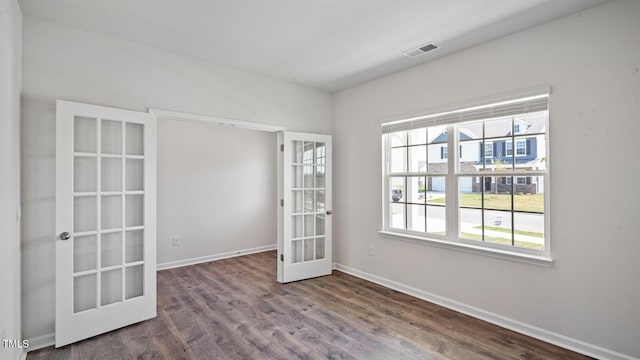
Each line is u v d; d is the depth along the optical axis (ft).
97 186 8.62
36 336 7.92
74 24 8.48
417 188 11.77
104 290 8.86
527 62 8.58
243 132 17.97
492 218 9.62
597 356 7.43
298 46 9.89
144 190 9.43
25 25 7.97
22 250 7.80
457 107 10.07
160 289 12.18
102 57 9.07
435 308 10.37
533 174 8.69
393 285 12.22
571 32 7.84
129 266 9.21
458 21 8.26
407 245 11.71
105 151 8.96
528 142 8.88
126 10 7.80
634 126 6.99
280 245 13.07
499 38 9.16
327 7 7.66
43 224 8.08
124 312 8.99
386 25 8.52
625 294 7.10
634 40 6.99
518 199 9.07
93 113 8.52
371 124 13.15
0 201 5.53
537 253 8.55
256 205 18.44
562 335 7.97
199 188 16.26
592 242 7.54
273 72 12.23
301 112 13.80
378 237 12.84
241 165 17.85
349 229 14.17
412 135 11.89
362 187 13.55
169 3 7.49
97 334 8.46
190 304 10.71
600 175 7.43
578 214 7.75
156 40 9.48
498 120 9.50
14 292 6.81
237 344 8.14
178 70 10.50
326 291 11.97
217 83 11.38
